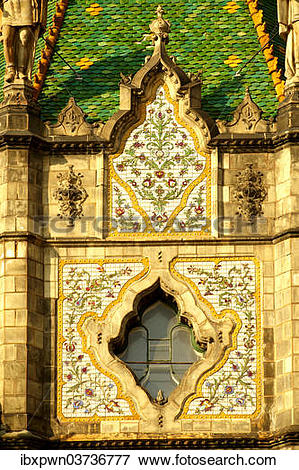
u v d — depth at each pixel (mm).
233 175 50000
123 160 50250
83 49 54469
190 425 48375
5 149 50094
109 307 49344
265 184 49938
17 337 48812
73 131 50406
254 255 49469
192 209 49844
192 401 48562
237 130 50219
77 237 49719
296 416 47656
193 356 49500
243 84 52938
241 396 48562
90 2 56156
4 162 50062
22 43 50969
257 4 55969
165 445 48031
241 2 56062
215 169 50000
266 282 49281
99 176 50094
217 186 49875
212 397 48594
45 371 48906
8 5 51062
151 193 49969
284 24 50812
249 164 50062
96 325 49188
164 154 50250
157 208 49906
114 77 53438
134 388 48688
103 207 49906
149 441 48031
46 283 49531
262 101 52406
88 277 49531
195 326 49094
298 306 48531
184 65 53750
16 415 48188
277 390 48500
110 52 54312
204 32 54969
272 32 55094
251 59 53531
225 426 48344
